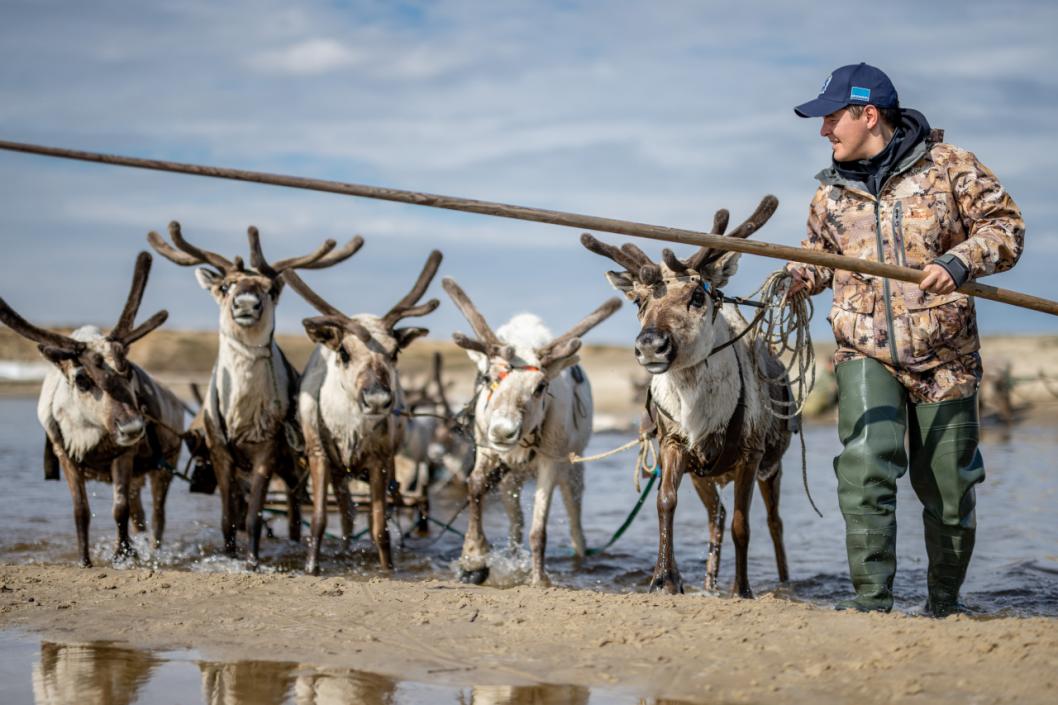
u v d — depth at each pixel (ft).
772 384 27.66
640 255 23.90
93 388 29.22
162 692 16.46
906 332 20.13
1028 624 17.83
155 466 33.45
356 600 21.95
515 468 31.42
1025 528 37.11
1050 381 93.76
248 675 17.25
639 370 132.57
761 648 17.60
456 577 31.17
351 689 16.51
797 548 36.32
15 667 17.79
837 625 18.48
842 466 20.59
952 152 20.29
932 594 21.53
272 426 32.04
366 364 29.60
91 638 19.57
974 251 19.02
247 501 37.78
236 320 30.22
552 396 30.12
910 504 43.65
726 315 26.37
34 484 51.90
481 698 16.03
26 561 33.12
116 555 31.76
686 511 45.60
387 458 32.01
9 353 154.71
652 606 20.56
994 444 68.03
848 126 20.77
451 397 77.15
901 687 15.44
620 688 16.31
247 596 22.49
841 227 20.81
